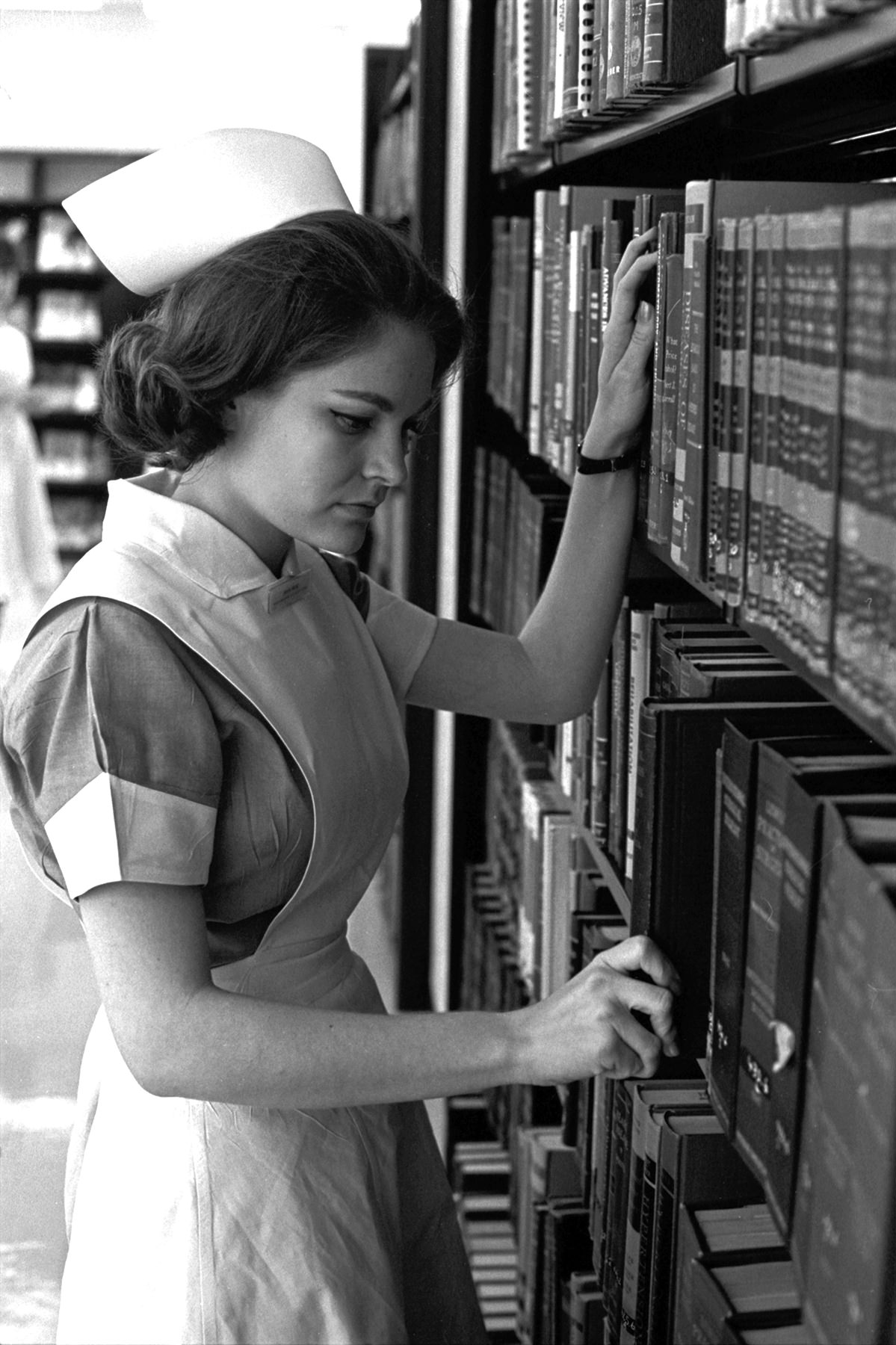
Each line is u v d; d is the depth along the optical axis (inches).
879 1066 32.3
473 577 123.0
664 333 55.9
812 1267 36.9
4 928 160.9
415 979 152.9
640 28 55.5
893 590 32.3
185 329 47.6
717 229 46.5
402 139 169.9
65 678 47.4
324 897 54.4
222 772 49.4
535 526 89.6
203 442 49.1
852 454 34.8
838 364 35.5
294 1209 50.9
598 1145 67.5
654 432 58.3
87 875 45.7
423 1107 61.2
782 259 40.0
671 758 49.0
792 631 39.7
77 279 372.2
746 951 43.2
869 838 35.4
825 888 36.6
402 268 47.7
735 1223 51.3
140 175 52.6
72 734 46.9
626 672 67.2
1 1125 126.3
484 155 117.3
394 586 169.6
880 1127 32.2
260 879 51.4
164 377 48.5
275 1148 51.5
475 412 121.9
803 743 42.2
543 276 83.6
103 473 384.5
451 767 132.3
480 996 118.6
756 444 42.9
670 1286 55.1
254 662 50.3
